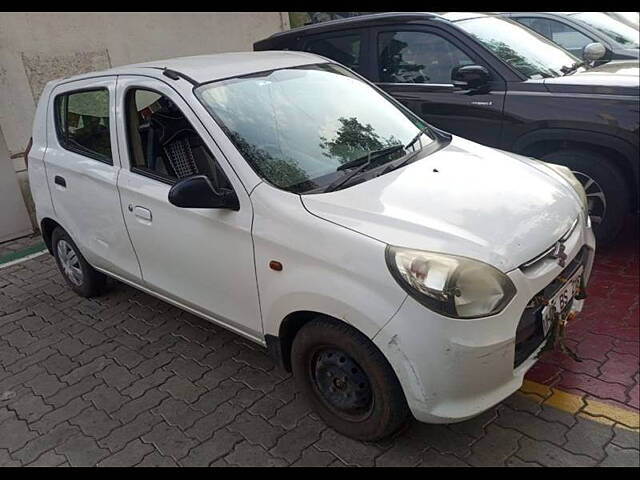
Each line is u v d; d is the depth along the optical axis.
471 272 2.18
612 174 3.93
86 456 2.79
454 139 3.43
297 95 3.20
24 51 5.69
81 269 4.20
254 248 2.64
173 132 3.07
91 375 3.43
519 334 2.34
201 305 3.14
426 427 2.72
